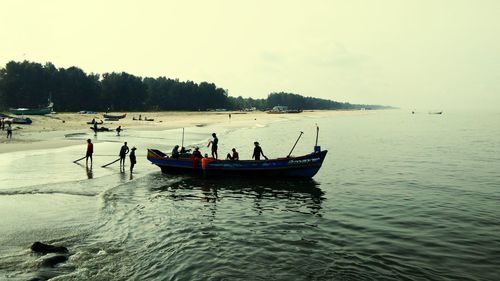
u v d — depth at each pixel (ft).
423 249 38.27
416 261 35.14
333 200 59.67
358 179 77.66
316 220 48.55
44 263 31.63
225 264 33.76
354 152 128.88
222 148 131.34
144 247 37.60
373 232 43.70
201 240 40.14
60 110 407.03
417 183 73.77
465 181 76.13
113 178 71.36
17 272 30.09
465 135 216.13
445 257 36.19
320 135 211.00
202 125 279.28
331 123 371.56
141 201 56.39
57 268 31.55
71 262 33.04
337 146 149.89
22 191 58.13
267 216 50.24
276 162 74.49
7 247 35.83
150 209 52.13
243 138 175.32
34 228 41.88
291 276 31.37
